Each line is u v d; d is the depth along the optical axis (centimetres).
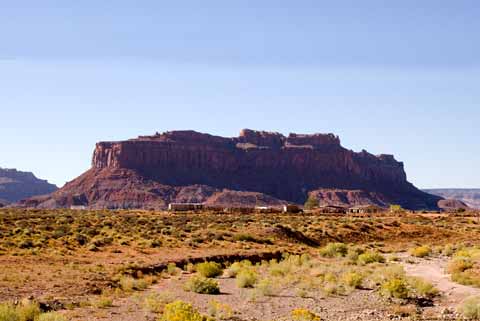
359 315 2731
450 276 4122
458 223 10488
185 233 7106
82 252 5153
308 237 7869
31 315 2391
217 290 3422
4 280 3391
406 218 11356
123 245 5750
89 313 2602
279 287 3547
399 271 4191
